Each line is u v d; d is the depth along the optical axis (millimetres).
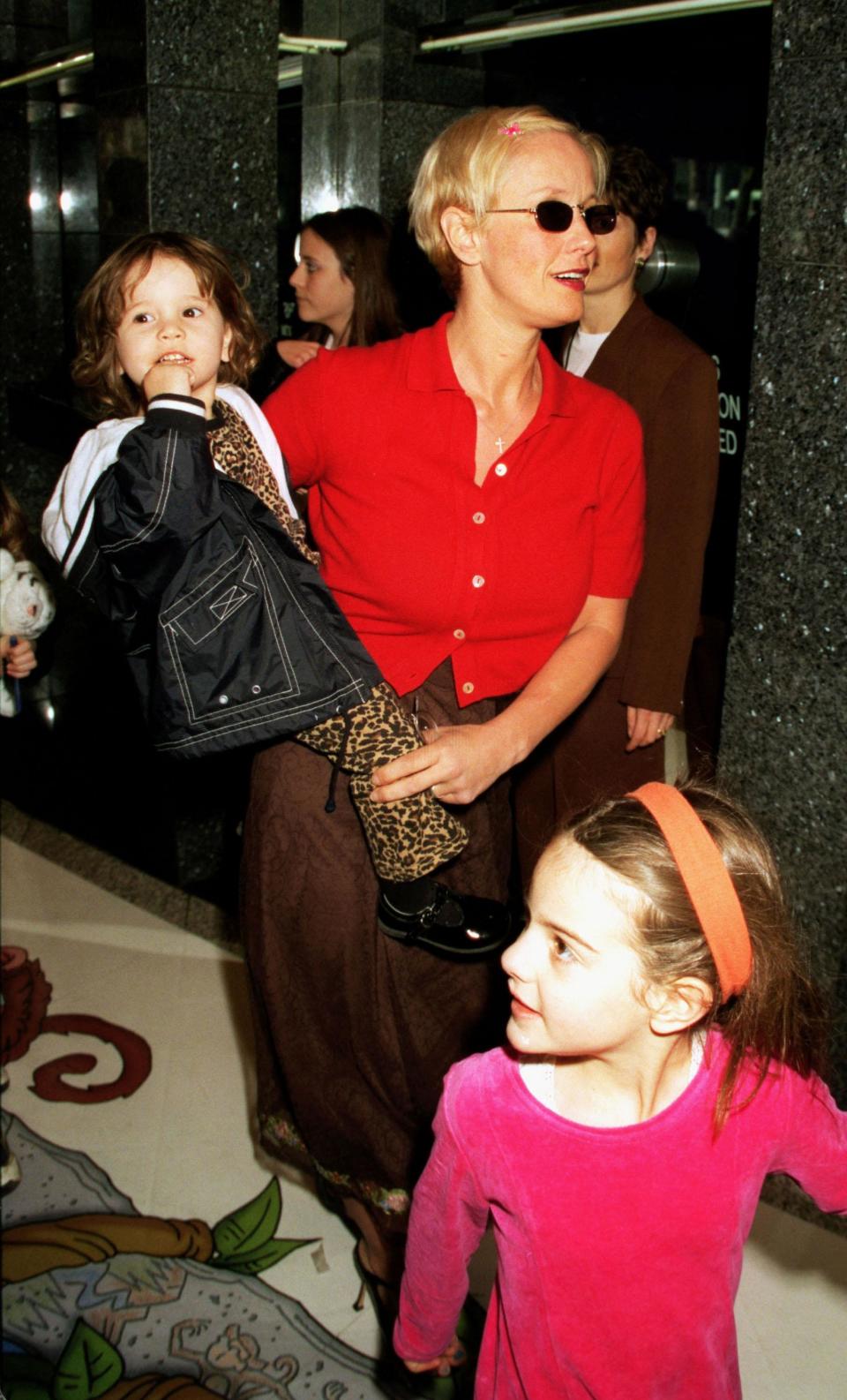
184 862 3965
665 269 3430
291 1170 2889
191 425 1826
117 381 2064
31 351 5020
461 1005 2266
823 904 2684
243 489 1928
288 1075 2309
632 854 1366
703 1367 1518
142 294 1965
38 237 4957
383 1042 2242
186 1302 2537
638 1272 1474
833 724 2596
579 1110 1471
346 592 2170
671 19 3242
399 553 2090
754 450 2605
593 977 1383
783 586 2617
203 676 1886
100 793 4320
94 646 4266
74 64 4312
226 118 3607
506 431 2076
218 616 1868
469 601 2092
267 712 1910
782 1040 1458
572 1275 1487
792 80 2381
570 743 2842
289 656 1896
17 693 2713
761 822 2750
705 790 1484
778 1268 2568
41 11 4609
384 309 3508
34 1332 2463
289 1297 2549
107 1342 2445
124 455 1819
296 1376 2367
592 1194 1461
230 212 3695
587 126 3744
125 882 4051
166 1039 3314
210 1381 2361
